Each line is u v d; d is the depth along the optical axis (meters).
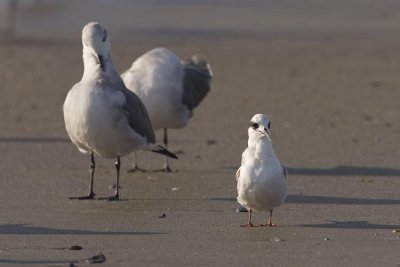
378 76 28.61
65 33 38.22
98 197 14.51
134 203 14.05
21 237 11.84
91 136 14.16
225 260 10.73
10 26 39.75
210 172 16.45
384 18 44.34
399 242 11.54
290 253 11.03
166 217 13.06
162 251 11.12
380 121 21.47
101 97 14.11
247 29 40.09
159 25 40.72
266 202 12.32
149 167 16.98
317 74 29.02
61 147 18.61
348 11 47.00
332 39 37.38
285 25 41.50
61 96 24.92
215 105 23.52
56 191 14.89
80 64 30.72
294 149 18.38
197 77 17.88
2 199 14.22
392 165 16.88
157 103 16.81
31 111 22.72
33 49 33.88
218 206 13.80
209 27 40.41
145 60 17.03
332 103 23.92
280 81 27.59
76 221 12.79
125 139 14.36
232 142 19.19
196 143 19.11
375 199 14.17
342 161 17.22
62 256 10.86
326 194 14.52
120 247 11.30
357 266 10.49
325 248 11.26
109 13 44.75
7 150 18.25
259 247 11.30
